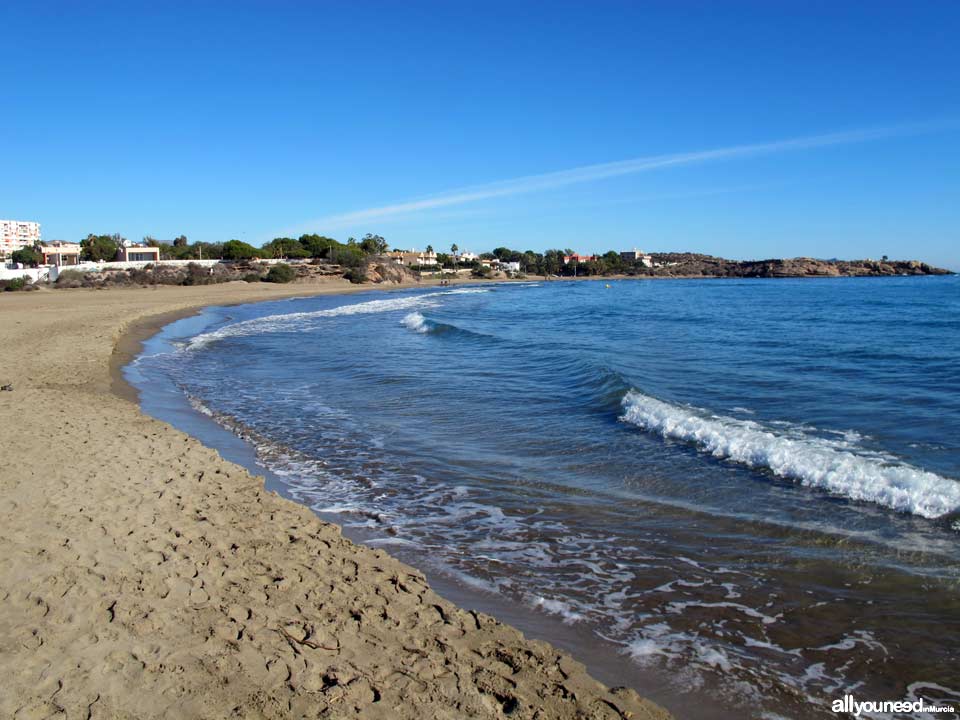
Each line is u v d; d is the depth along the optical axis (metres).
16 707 3.39
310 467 9.57
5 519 6.20
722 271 199.62
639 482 8.67
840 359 18.86
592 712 3.84
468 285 118.50
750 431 10.46
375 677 3.98
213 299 56.78
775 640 4.96
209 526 6.34
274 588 5.09
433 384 16.11
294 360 20.89
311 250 125.88
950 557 6.20
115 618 4.41
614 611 5.42
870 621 5.19
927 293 67.00
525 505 7.97
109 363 19.06
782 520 7.25
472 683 4.04
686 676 4.49
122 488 7.32
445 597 5.64
